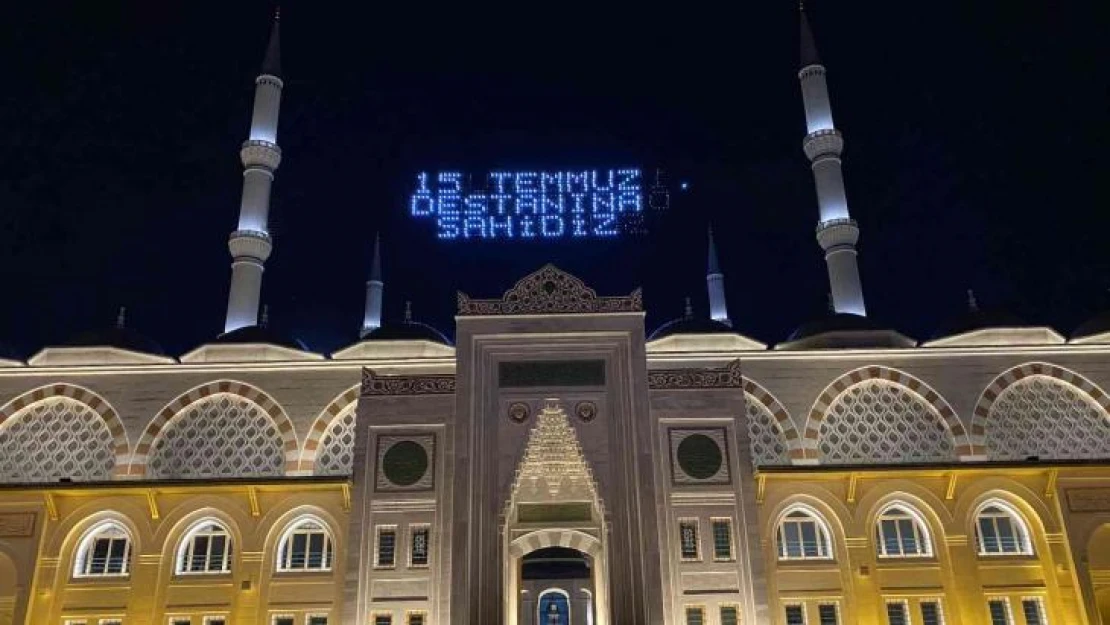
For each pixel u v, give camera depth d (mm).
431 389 32344
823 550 31266
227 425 35500
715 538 30391
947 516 31188
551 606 48406
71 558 30812
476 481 30391
